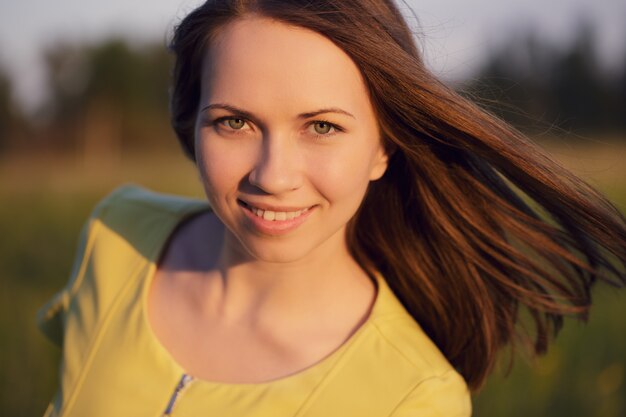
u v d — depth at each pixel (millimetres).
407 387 1398
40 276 4254
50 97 31812
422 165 1556
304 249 1379
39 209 6051
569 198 1558
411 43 1474
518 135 1526
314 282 1512
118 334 1578
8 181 8633
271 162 1294
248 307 1538
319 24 1269
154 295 1641
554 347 2914
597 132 23219
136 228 1768
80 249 1837
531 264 1663
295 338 1487
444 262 1662
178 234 1735
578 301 1717
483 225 1633
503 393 2846
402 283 1691
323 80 1284
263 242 1373
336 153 1325
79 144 30969
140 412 1472
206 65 1367
